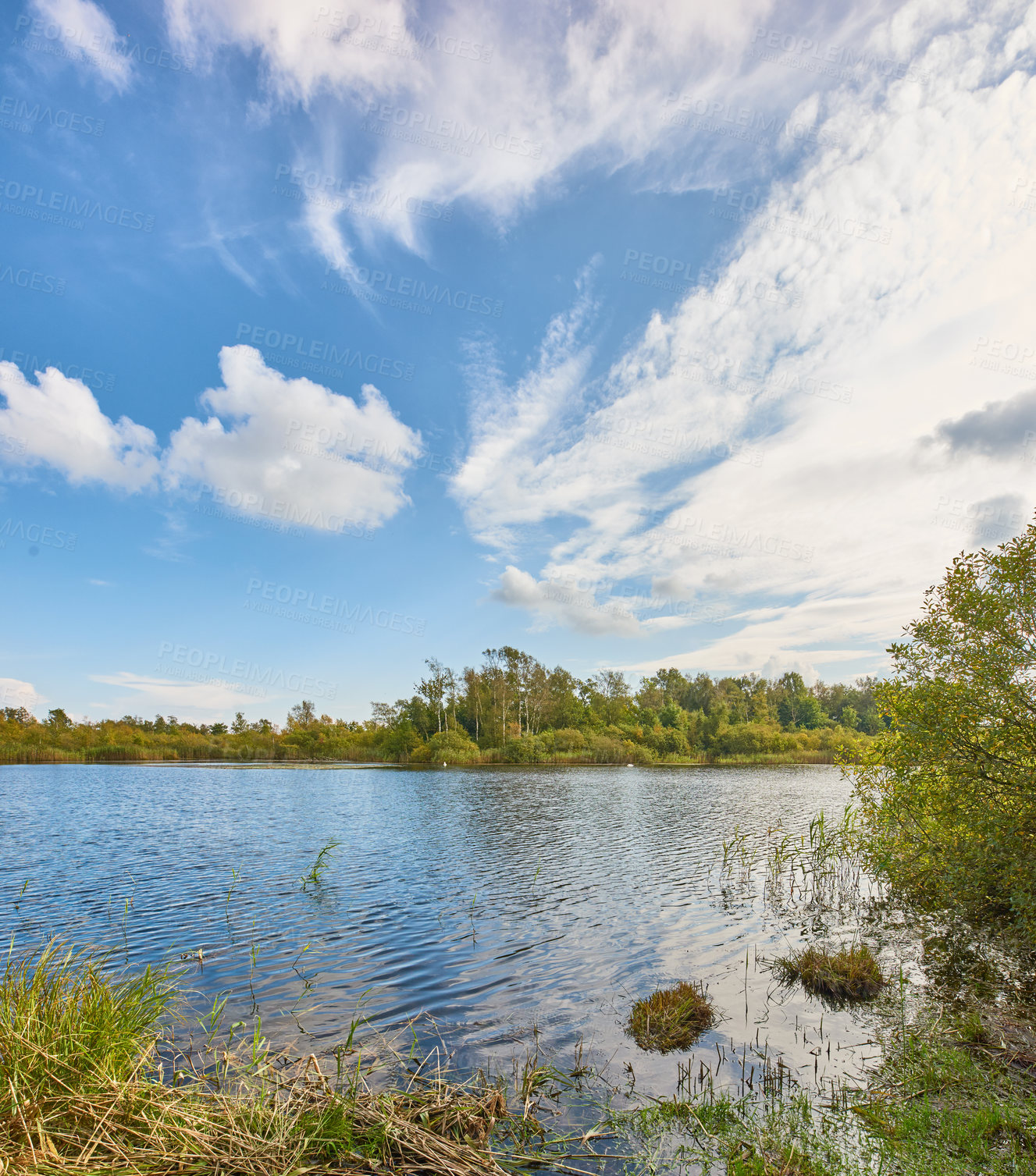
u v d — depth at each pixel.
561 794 41.22
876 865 13.33
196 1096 5.71
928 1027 7.89
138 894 15.50
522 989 9.60
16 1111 4.74
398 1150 5.25
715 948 11.42
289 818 29.91
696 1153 5.55
